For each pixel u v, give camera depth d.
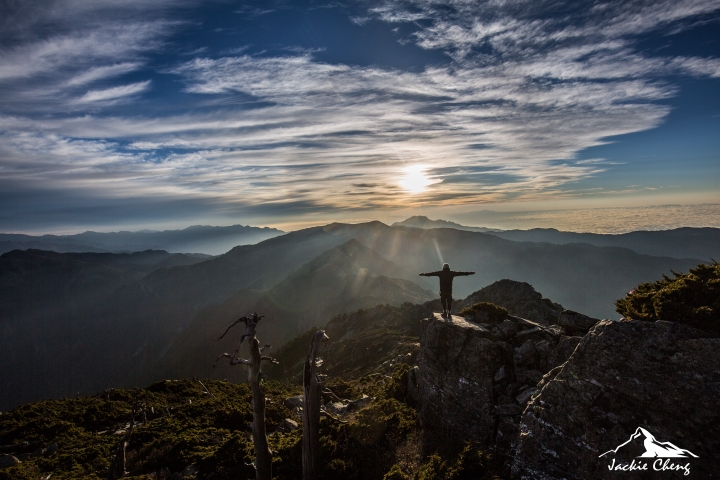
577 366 11.59
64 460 18.44
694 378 9.62
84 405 28.25
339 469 14.38
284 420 22.59
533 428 11.96
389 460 15.23
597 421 10.62
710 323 10.49
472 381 16.12
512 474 12.03
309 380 12.80
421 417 18.44
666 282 13.50
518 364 15.70
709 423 9.06
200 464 15.81
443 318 19.36
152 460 17.33
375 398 24.05
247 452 15.83
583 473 10.51
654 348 10.48
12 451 21.34
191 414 23.77
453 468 12.20
